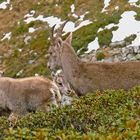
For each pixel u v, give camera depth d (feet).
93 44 289.74
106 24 304.50
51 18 350.02
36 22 353.10
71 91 173.06
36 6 374.22
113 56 269.23
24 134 64.18
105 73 155.12
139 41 279.28
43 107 160.35
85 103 103.24
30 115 104.22
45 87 160.86
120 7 321.73
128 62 154.92
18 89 162.61
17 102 163.02
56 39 167.32
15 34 350.23
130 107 87.30
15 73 300.40
